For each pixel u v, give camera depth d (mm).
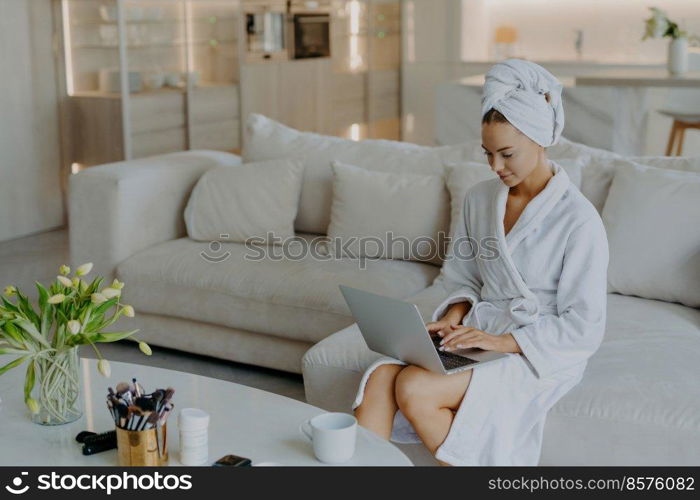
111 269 3400
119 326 3438
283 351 3078
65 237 5504
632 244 2639
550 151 3047
